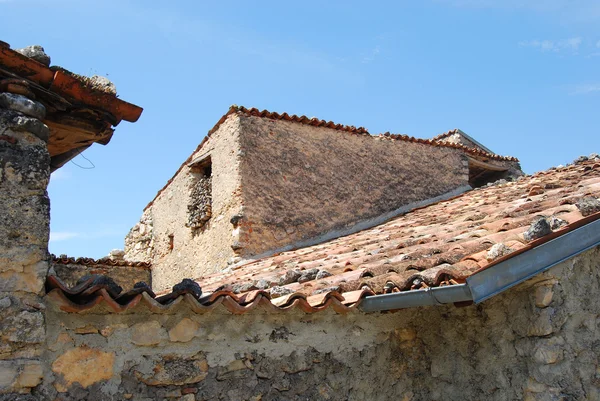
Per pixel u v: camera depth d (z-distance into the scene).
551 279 3.77
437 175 11.73
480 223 6.05
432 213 9.48
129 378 3.56
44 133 3.48
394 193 10.91
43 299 3.30
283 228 9.40
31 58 3.56
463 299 3.58
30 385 3.16
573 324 3.80
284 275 5.36
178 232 11.64
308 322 4.25
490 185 11.51
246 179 9.25
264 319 4.09
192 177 11.38
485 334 4.14
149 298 3.52
